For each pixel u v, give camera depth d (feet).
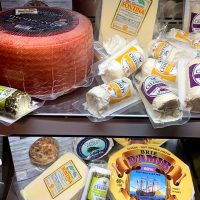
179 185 2.76
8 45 2.09
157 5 2.78
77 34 2.23
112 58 2.56
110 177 2.75
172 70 2.47
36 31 2.21
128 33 2.89
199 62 2.33
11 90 2.14
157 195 2.69
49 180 2.95
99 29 2.93
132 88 2.38
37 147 3.17
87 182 2.72
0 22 2.31
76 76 2.36
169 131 2.21
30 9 2.55
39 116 2.20
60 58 2.17
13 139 3.11
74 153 3.12
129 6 2.79
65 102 2.33
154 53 2.71
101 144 3.14
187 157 3.28
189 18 3.02
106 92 2.20
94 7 3.14
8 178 3.31
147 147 3.02
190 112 2.21
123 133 2.23
